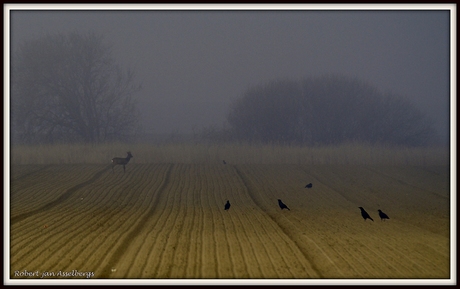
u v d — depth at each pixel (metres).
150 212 71.94
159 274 38.75
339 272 39.84
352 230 58.66
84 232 55.81
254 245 49.09
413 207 78.44
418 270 40.91
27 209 72.31
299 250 47.12
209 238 52.66
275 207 77.88
